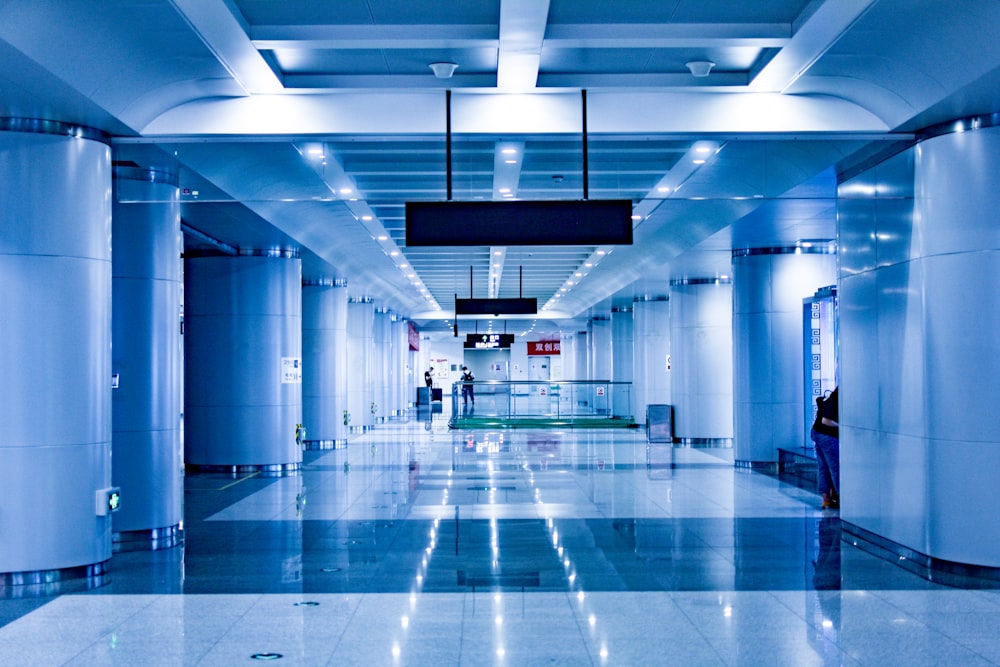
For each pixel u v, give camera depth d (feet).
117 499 27.73
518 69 26.71
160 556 29.76
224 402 56.13
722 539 31.91
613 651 18.97
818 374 55.06
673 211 48.34
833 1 21.62
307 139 29.37
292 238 52.90
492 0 22.50
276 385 56.44
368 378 97.60
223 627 21.03
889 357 30.04
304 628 20.86
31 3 19.74
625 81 28.66
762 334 56.13
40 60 21.83
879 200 30.86
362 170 33.42
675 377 76.02
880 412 30.73
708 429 74.02
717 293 74.23
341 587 24.95
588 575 26.22
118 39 22.82
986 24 21.18
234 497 44.42
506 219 27.68
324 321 73.82
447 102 28.76
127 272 32.94
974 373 26.50
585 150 28.86
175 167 32.24
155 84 26.09
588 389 112.06
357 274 73.67
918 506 27.89
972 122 26.63
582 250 71.51
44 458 26.25
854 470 32.96
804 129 28.84
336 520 36.58
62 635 20.48
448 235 27.63
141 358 32.83
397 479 51.06
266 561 28.66
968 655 18.67
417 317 147.13
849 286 33.53
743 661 18.29
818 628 20.71
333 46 24.57
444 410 159.84
